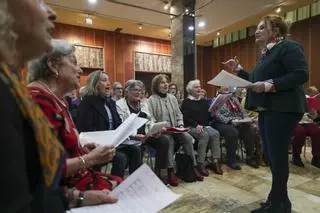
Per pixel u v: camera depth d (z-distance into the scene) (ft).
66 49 3.15
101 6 18.16
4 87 1.08
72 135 2.93
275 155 5.30
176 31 18.48
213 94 30.78
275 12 20.10
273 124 5.23
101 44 24.77
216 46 30.01
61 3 17.54
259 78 5.59
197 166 10.03
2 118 0.99
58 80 3.14
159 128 8.23
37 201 1.39
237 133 10.93
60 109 2.85
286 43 5.23
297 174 9.98
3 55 1.23
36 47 1.55
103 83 7.80
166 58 28.66
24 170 1.05
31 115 1.20
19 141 1.05
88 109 7.58
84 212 2.29
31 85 2.85
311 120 11.62
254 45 25.55
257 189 8.42
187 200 7.57
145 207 2.41
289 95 5.09
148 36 27.20
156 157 8.90
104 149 2.98
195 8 18.58
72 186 2.80
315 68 21.36
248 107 5.92
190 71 18.15
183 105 11.16
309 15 21.21
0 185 0.94
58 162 1.34
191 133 10.26
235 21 21.90
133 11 19.24
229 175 9.95
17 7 1.38
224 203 7.34
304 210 6.84
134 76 26.73
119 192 2.60
